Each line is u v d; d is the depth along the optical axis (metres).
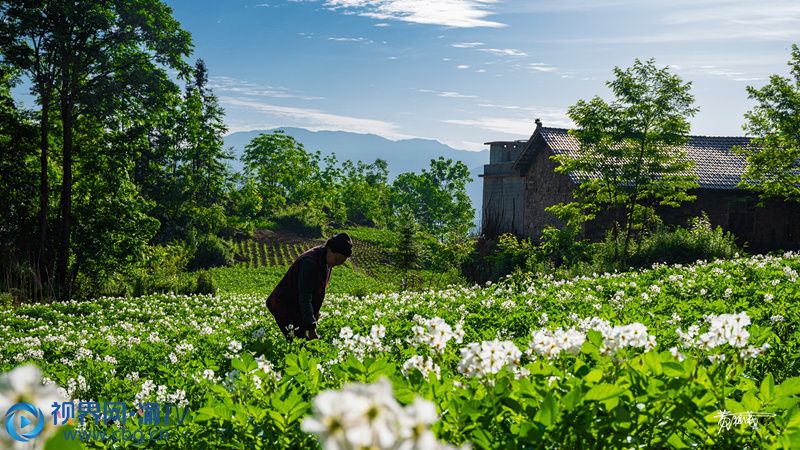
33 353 11.18
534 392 2.81
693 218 36.06
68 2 32.47
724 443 2.80
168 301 25.19
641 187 32.44
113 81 34.53
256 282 46.66
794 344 5.43
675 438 2.77
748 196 39.19
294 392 3.06
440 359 3.78
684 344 3.70
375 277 50.25
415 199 118.12
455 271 36.69
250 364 3.58
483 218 49.22
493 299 13.73
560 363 3.42
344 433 1.17
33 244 34.94
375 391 1.21
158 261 41.25
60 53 33.53
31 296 30.53
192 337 12.14
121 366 8.87
